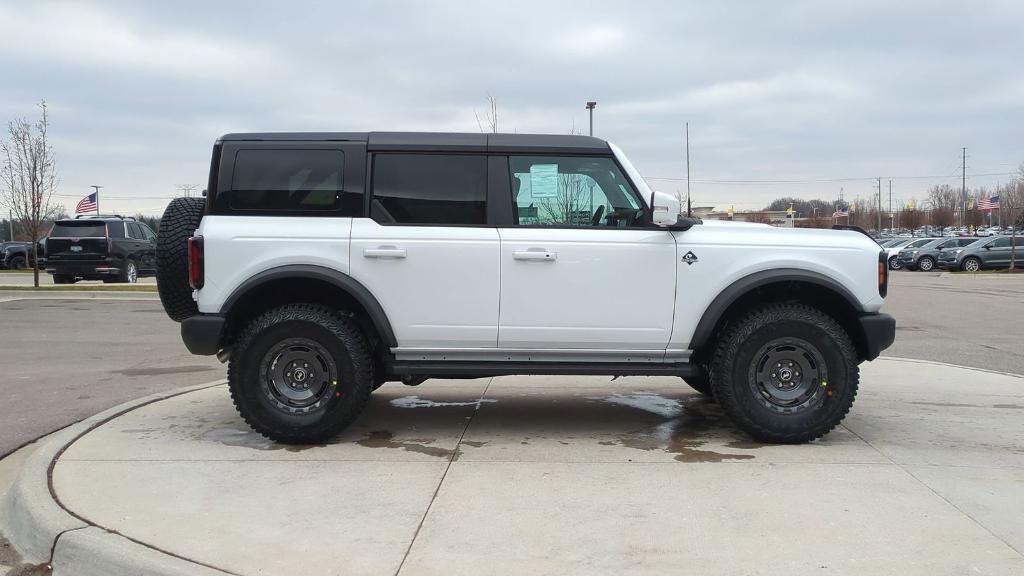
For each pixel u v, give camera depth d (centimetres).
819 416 496
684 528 359
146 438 514
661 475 438
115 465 452
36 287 1788
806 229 522
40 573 341
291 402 500
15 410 640
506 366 508
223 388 691
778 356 500
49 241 1842
